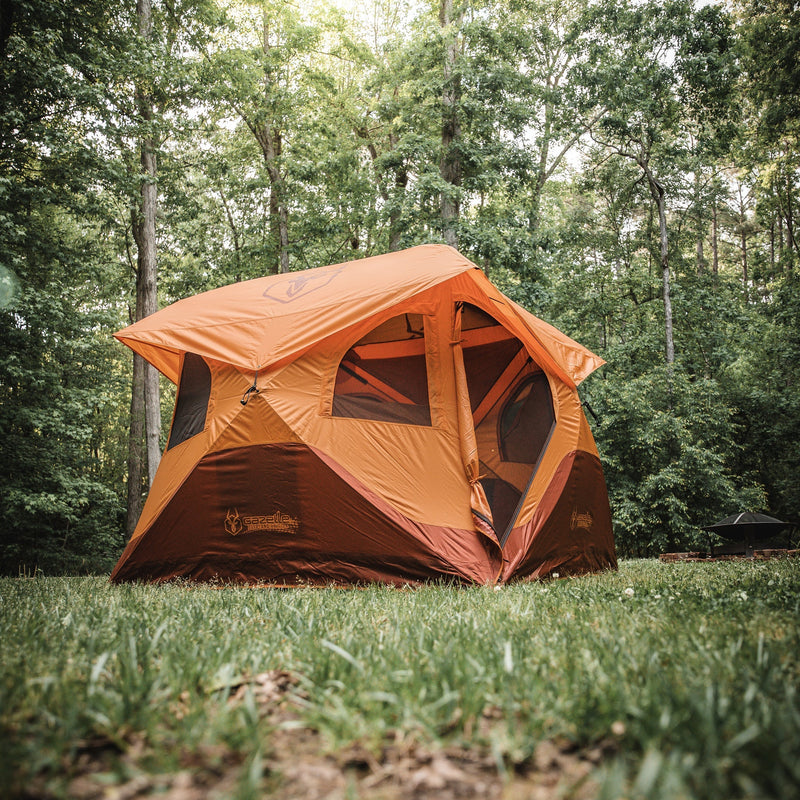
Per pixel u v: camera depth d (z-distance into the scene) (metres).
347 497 6.24
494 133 20.48
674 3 19.52
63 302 14.79
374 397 6.75
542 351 7.62
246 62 19.98
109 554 18.02
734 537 11.54
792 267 26.81
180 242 22.14
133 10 17.48
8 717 1.75
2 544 16.58
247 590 5.41
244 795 1.28
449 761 1.53
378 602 4.44
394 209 19.27
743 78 23.89
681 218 25.06
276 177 22.11
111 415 22.95
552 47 23.58
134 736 1.69
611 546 8.70
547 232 20.33
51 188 15.03
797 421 20.86
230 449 6.58
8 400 15.19
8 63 13.05
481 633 2.95
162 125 16.70
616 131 20.80
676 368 19.08
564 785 1.35
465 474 6.73
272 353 6.50
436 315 7.12
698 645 2.50
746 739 1.43
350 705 1.85
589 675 2.09
